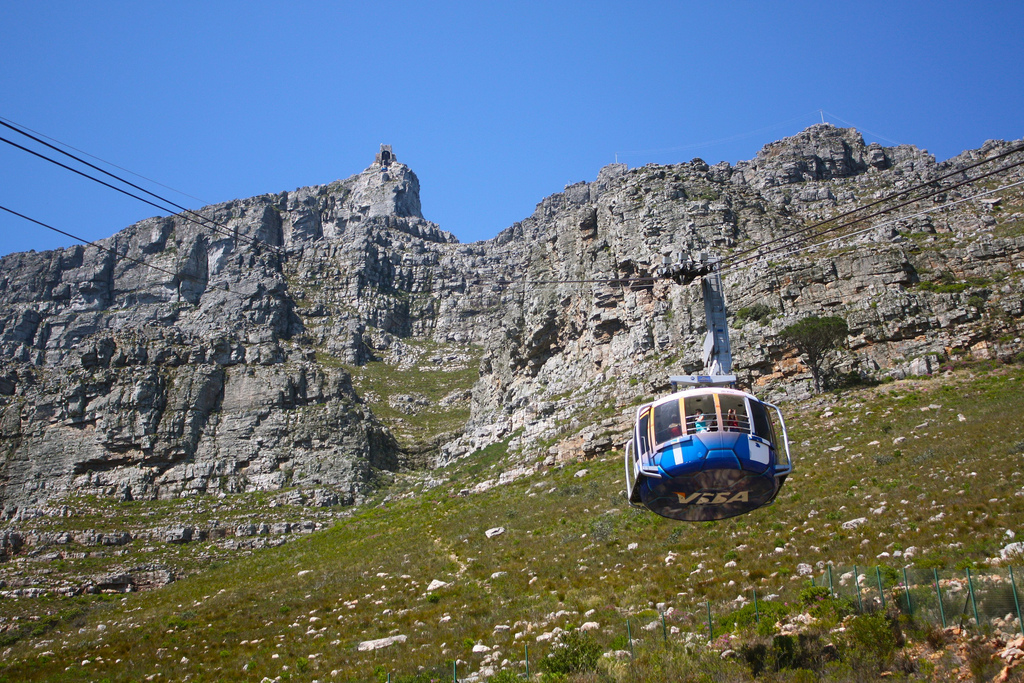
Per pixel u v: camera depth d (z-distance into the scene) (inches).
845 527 1669.5
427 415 5816.9
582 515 2363.4
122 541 3457.2
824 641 1119.0
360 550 2758.4
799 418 2674.7
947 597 1100.5
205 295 7667.3
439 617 1765.5
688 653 1184.8
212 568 3120.1
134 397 4362.7
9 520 3828.7
